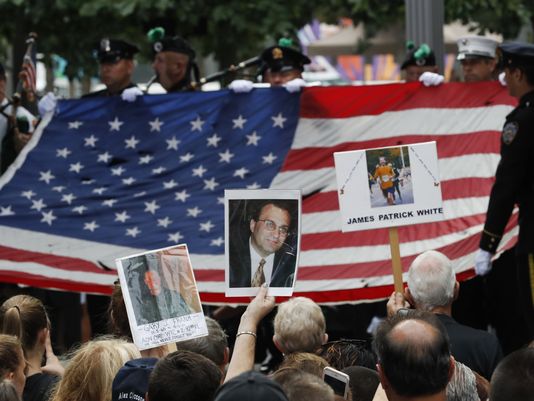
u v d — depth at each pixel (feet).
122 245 80.23
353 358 50.78
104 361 45.14
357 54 147.84
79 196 81.30
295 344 51.49
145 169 81.92
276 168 81.92
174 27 107.34
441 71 92.58
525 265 69.15
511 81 69.87
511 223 77.00
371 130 82.33
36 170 81.76
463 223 79.51
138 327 48.88
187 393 38.27
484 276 80.59
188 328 49.21
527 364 35.99
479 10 119.65
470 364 55.42
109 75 87.61
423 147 60.64
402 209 60.54
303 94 82.43
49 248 80.07
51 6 109.60
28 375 52.65
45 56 120.57
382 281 77.41
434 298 56.65
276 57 88.79
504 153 69.15
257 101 82.48
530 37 151.53
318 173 81.76
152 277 49.21
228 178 81.87
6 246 79.97
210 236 80.33
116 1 106.73
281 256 53.72
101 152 82.17
